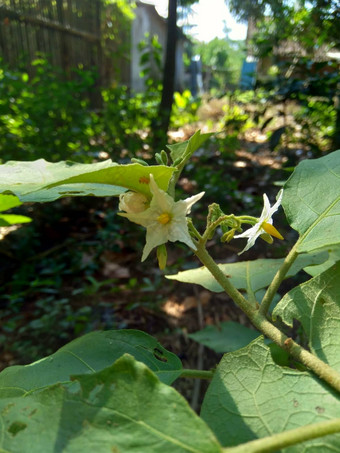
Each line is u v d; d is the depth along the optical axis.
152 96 6.60
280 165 5.68
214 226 0.97
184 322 3.01
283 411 0.74
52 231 4.31
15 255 3.88
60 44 7.27
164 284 3.46
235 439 0.71
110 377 0.65
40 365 0.99
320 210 1.02
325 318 0.90
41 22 6.88
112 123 5.49
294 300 0.93
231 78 20.53
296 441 0.56
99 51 8.09
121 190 1.05
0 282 3.60
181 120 7.71
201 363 2.63
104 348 1.03
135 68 12.05
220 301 3.19
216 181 4.47
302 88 4.14
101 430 0.60
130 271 3.70
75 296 3.39
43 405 0.65
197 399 2.40
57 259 3.83
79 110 5.29
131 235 4.11
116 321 3.04
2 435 0.62
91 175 0.83
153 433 0.58
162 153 1.10
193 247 0.90
